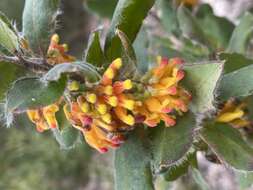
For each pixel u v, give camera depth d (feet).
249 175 0.46
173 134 0.35
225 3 0.91
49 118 0.35
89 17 1.45
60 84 0.32
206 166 0.89
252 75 0.38
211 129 0.39
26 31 0.37
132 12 0.37
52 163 1.34
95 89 0.33
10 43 0.35
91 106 0.34
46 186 1.34
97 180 1.32
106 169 1.30
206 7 0.62
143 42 0.45
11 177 1.34
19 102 0.32
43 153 1.34
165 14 0.61
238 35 0.53
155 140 0.36
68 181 1.34
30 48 0.37
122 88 0.33
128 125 0.35
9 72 0.35
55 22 0.37
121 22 0.37
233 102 0.42
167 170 0.42
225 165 0.39
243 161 0.38
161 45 0.61
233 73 0.39
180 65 0.35
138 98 0.34
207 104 0.35
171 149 0.35
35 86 0.32
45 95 0.32
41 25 0.37
